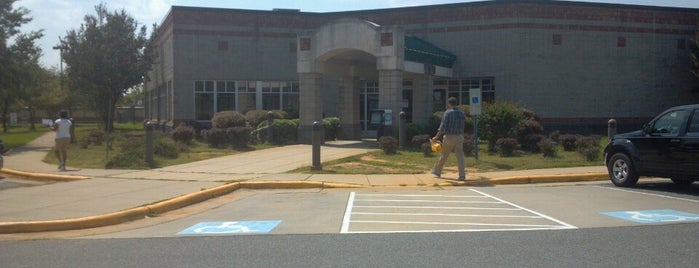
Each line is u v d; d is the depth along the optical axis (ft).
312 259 23.26
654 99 98.99
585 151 58.29
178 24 99.04
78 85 117.80
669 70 99.60
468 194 41.42
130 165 55.83
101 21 116.67
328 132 85.20
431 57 86.43
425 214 33.50
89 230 30.81
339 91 103.19
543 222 30.73
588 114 95.76
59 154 56.03
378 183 46.37
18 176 52.80
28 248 26.30
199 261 23.22
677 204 36.27
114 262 23.38
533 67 93.20
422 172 51.72
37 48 101.04
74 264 23.20
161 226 31.58
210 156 64.39
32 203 36.58
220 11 100.27
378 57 74.02
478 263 22.35
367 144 78.43
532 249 24.57
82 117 207.92
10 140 103.81
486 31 94.12
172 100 100.63
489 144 66.69
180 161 59.67
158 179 47.32
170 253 24.72
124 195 39.45
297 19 102.89
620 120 97.35
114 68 112.98
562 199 38.70
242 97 101.60
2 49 95.20
